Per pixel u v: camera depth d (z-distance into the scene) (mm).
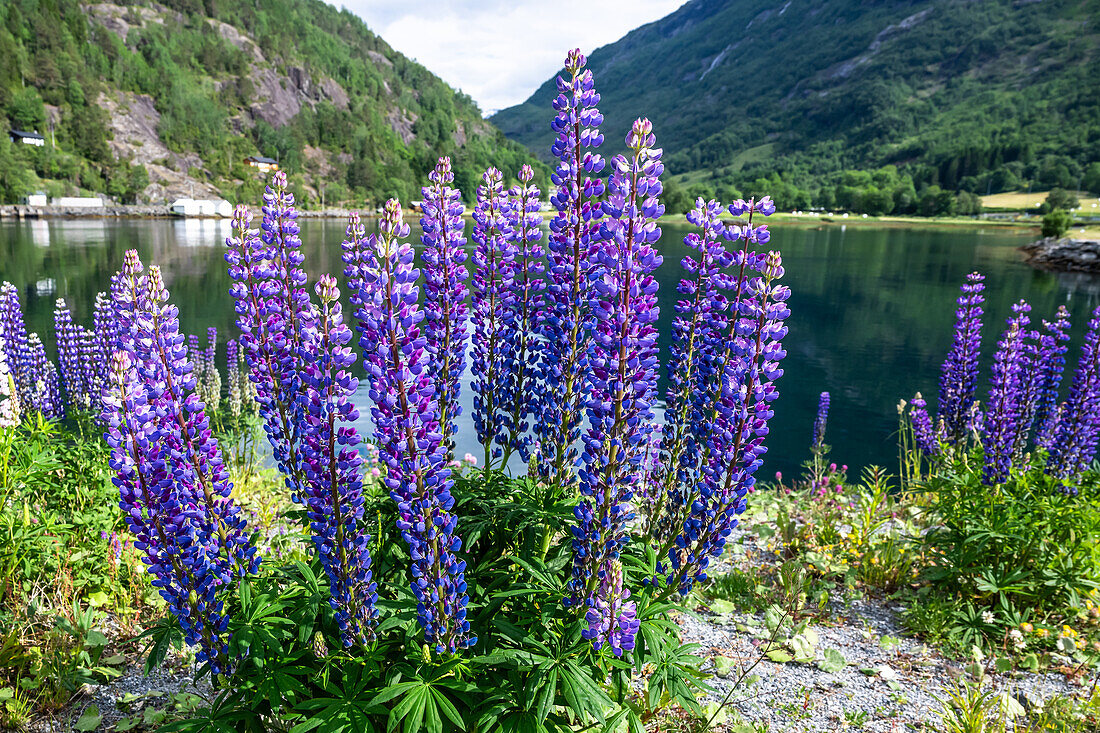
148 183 138000
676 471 4398
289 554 5324
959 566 5461
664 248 67500
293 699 2881
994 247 83938
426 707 2715
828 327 30531
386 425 2775
